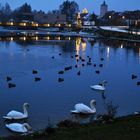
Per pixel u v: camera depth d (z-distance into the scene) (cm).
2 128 2703
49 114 3128
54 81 4700
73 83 4612
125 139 1925
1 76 4950
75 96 3866
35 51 8662
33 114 3119
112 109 3119
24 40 12350
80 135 1998
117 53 8944
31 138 1983
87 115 3125
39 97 3753
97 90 4216
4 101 3547
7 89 4109
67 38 14362
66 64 6481
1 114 3119
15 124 2658
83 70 5803
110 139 1923
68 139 1925
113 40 14175
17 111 3156
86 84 4578
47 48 9606
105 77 5203
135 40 14338
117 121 2347
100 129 2119
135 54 8800
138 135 1994
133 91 4262
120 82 4844
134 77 5191
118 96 3962
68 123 2456
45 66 6103
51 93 3969
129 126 2181
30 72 5384
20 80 4688
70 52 8750
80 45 11112
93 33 18912
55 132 2062
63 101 3619
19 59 6944
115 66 6488
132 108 3447
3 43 10800
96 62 6956
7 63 6294
